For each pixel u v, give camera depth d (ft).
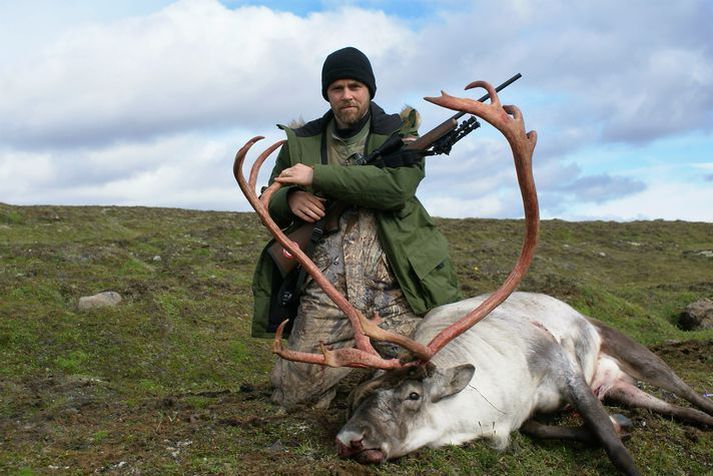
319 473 12.84
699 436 16.74
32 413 19.70
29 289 33.14
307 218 16.58
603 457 15.28
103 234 56.29
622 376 18.57
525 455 14.97
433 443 14.23
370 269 16.74
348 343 16.69
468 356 15.24
